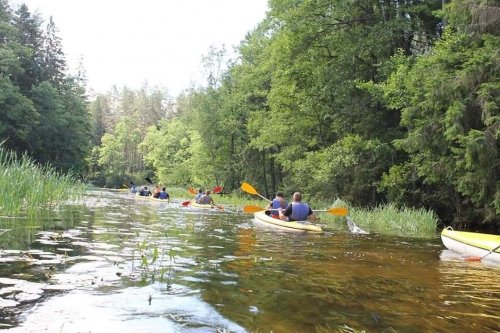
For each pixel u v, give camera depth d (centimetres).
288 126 2361
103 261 453
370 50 1850
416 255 659
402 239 900
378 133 1867
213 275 424
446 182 1378
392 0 1939
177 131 5556
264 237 782
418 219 1266
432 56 1293
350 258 586
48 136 3806
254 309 318
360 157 1855
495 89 1070
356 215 1512
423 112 1291
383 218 1345
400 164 1688
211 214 1342
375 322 304
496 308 359
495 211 1206
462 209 1509
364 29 1962
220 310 311
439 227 1474
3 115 3272
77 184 1684
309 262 534
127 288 352
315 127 2330
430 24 1862
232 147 3588
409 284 436
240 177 3750
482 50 1113
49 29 4278
